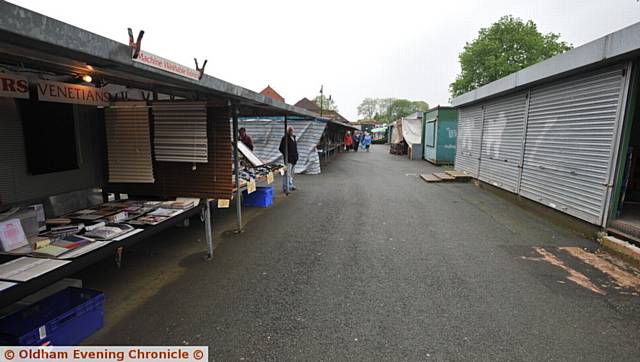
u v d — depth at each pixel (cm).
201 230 562
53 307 277
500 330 280
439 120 1602
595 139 525
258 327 285
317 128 1303
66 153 444
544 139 668
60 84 338
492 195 877
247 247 481
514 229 571
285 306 319
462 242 502
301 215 670
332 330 281
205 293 344
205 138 423
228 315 304
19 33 165
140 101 428
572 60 539
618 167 485
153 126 437
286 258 440
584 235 536
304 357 247
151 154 439
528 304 322
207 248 459
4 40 178
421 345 261
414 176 1249
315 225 596
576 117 573
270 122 1313
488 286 360
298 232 554
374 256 446
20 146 391
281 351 254
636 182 645
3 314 268
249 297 337
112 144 443
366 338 270
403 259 436
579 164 561
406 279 377
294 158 895
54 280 228
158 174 457
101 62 228
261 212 695
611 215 495
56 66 308
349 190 954
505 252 461
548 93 655
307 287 358
